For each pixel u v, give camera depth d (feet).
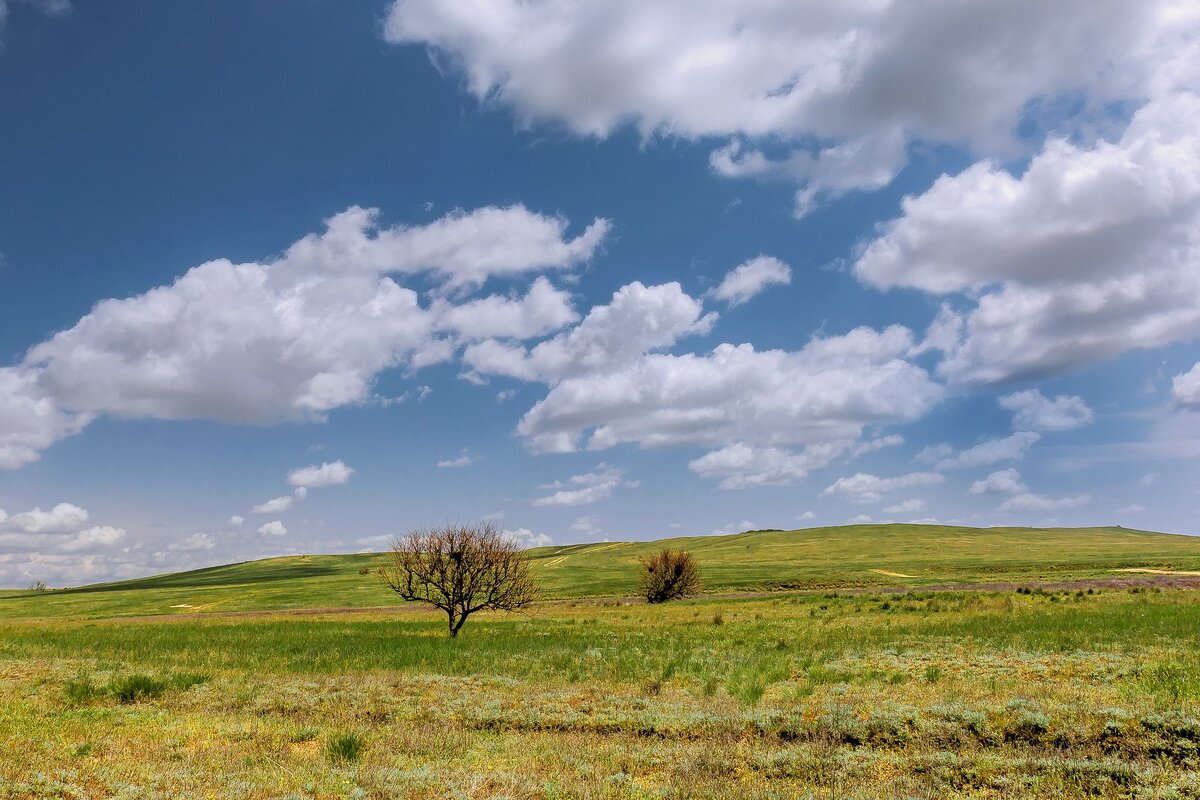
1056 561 379.96
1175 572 265.95
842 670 67.51
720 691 60.44
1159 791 31.22
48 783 35.14
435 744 44.21
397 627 153.99
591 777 36.04
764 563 443.73
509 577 139.54
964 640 83.97
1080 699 47.88
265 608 287.07
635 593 287.48
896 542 543.80
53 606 340.18
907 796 31.86
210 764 39.68
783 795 32.35
